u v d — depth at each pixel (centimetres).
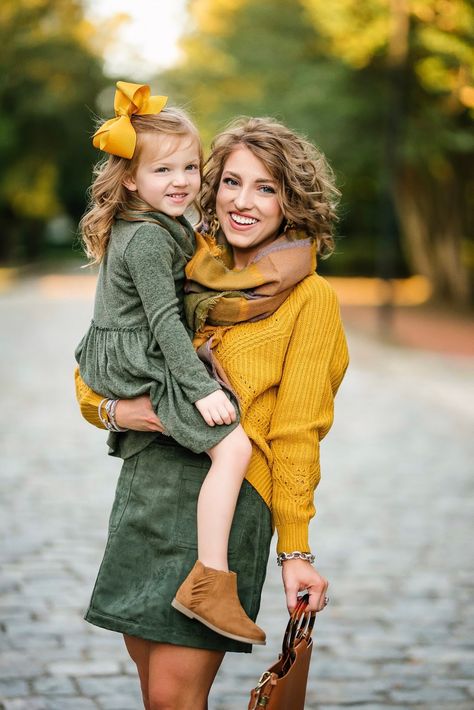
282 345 259
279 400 260
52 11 4166
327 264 4366
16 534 613
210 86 2945
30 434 952
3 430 971
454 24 1891
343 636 462
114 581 259
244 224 270
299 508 254
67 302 2777
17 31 4128
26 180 4572
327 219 274
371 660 434
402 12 1945
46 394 1205
